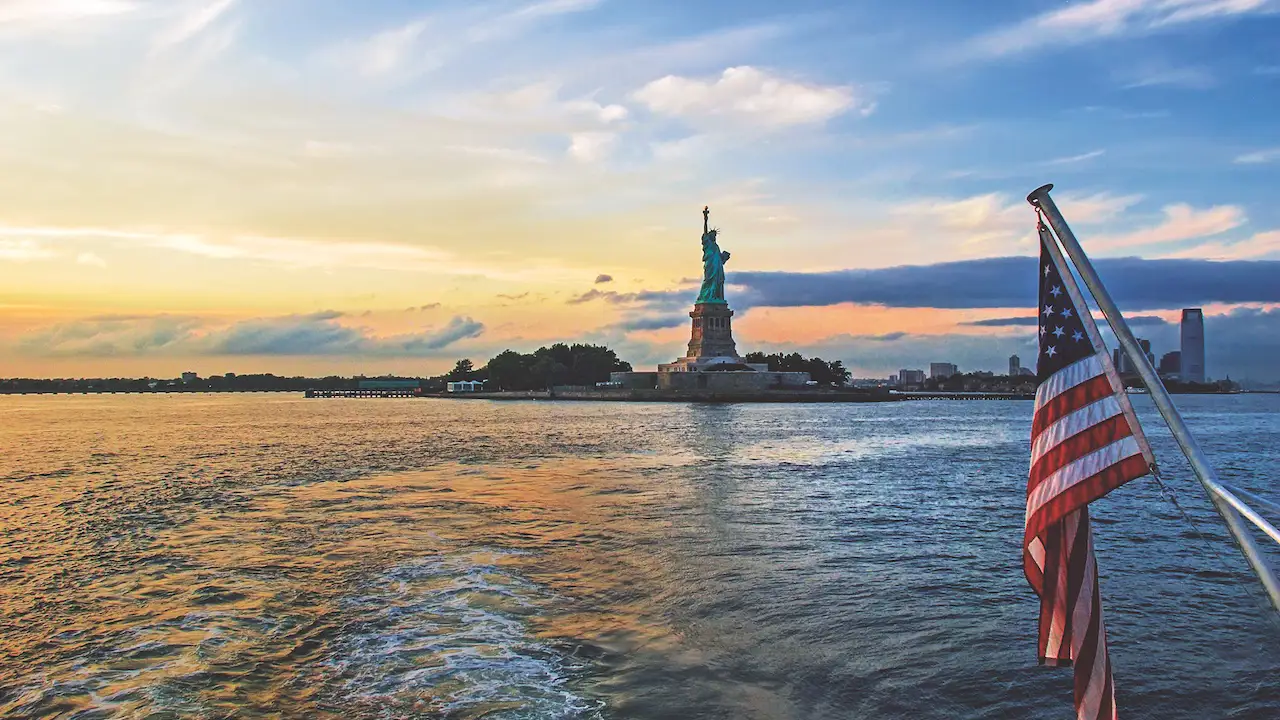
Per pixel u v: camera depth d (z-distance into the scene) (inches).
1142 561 1342.3
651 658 908.0
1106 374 463.2
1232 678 848.9
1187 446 417.1
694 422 5757.9
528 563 1338.6
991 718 766.5
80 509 1989.4
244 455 3474.4
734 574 1264.8
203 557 1409.9
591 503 1978.3
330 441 4276.6
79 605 1125.7
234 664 889.5
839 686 834.8
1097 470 456.8
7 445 4308.6
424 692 813.2
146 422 7135.8
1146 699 802.8
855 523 1695.4
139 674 863.7
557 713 767.1
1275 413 7780.5
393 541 1521.9
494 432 4857.3
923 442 3951.8
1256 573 388.2
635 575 1259.8
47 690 825.5
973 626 1012.5
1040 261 488.7
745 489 2233.0
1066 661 497.7
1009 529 1631.4
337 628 1008.2
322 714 765.3
